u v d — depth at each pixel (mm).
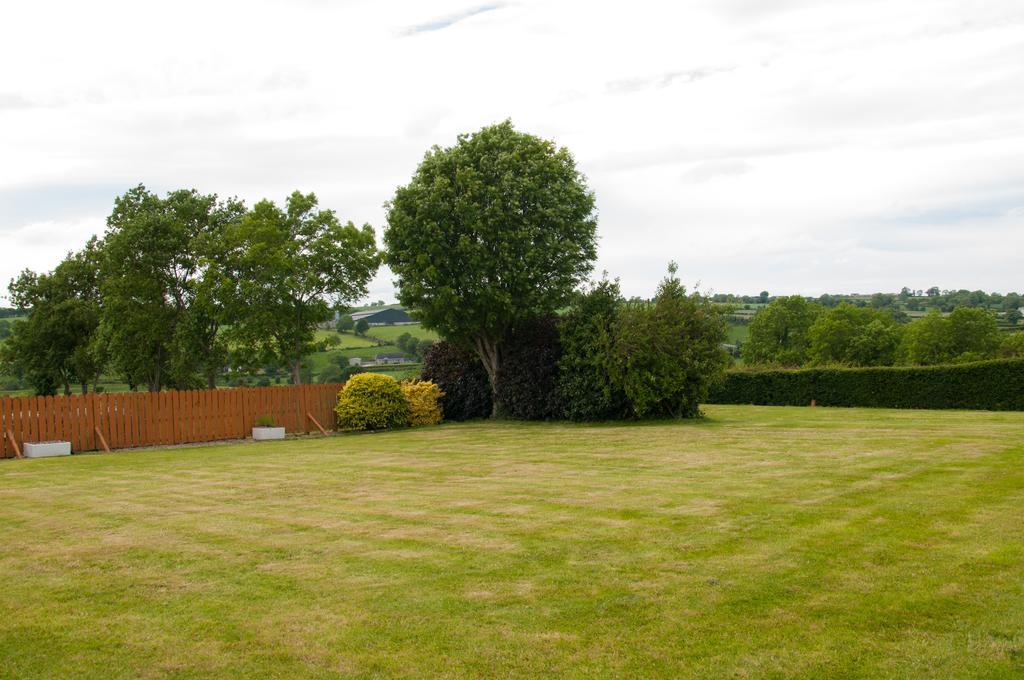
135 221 37469
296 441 22781
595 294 26156
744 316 77875
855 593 6320
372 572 7156
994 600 6086
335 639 5590
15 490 13055
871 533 8156
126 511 10586
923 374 30812
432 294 26266
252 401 24422
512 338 28094
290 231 32969
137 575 7211
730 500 10125
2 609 6305
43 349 44000
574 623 5816
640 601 6238
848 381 33406
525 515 9562
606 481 12203
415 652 5359
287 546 8195
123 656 5367
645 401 24141
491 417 28938
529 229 25469
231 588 6762
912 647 5297
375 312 72688
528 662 5180
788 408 31422
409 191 26531
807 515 9062
